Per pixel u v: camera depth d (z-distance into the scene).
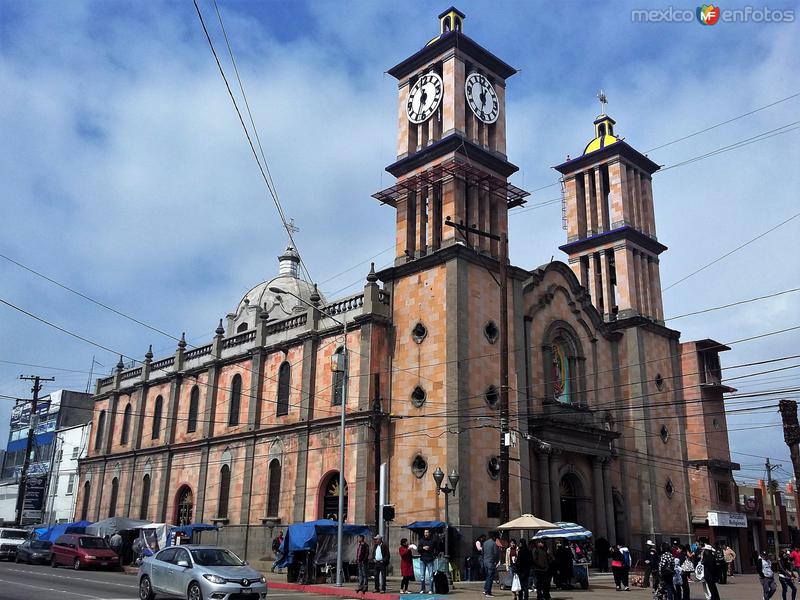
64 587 25.06
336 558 30.25
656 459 44.91
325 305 41.16
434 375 34.84
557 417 39.00
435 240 38.31
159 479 50.41
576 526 30.78
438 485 29.34
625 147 50.25
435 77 41.25
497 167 40.66
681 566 24.59
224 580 19.77
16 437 80.25
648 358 46.97
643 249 50.03
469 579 30.69
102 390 61.69
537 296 41.28
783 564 25.30
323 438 38.00
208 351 50.16
